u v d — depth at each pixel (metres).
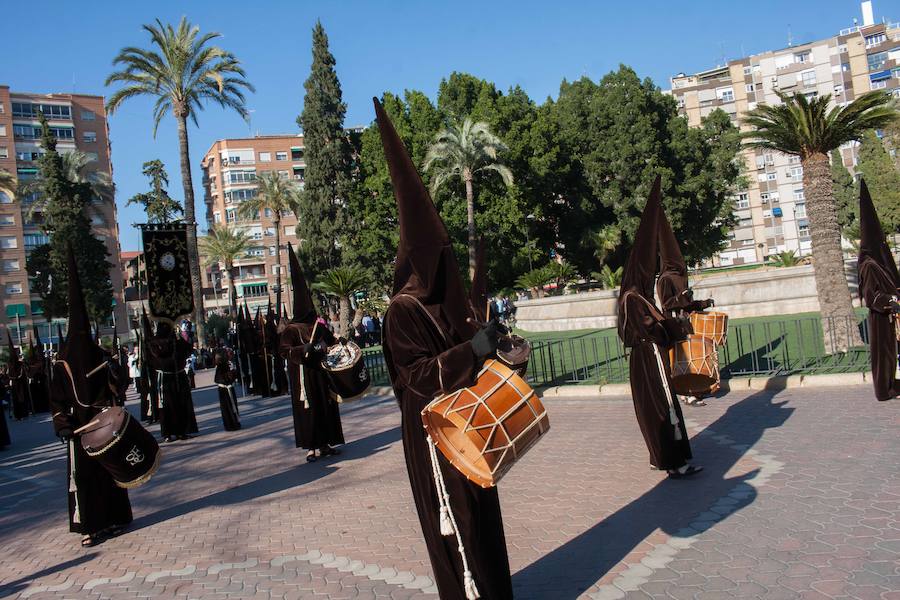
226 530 7.34
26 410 26.05
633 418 10.45
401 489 8.16
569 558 5.45
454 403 3.84
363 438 11.74
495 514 4.12
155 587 5.87
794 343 15.48
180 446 13.55
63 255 50.44
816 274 15.29
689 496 6.51
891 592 4.25
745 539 5.35
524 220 45.19
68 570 6.66
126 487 7.42
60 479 11.88
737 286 23.59
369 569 5.73
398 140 4.08
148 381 18.30
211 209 96.44
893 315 9.14
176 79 34.94
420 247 4.01
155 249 23.08
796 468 6.91
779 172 90.62
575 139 48.50
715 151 48.22
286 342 10.26
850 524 5.37
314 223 48.50
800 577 4.61
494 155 37.03
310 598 5.27
